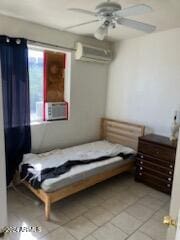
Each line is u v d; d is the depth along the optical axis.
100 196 2.94
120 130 3.95
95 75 3.99
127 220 2.43
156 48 3.38
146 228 2.30
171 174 2.93
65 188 2.50
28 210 2.56
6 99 2.82
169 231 1.49
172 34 3.17
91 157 3.09
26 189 3.04
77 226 2.30
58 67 3.57
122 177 3.58
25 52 2.92
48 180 2.38
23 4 2.33
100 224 2.35
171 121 3.31
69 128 3.76
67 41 3.44
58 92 3.65
